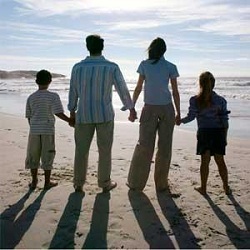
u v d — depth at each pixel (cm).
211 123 495
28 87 4741
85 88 480
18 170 613
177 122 520
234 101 2370
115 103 2334
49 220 416
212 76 493
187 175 606
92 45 484
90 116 482
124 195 502
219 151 500
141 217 430
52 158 518
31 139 512
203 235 388
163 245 364
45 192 506
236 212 450
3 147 808
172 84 508
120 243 366
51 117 513
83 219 420
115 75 482
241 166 682
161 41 502
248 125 1368
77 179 504
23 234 381
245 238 382
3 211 439
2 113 1709
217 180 579
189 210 454
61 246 357
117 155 757
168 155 512
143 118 510
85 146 498
